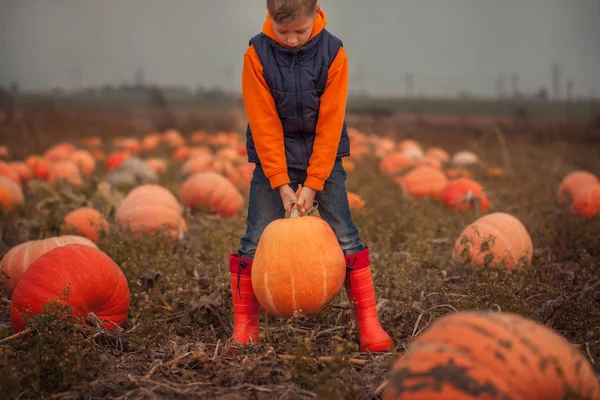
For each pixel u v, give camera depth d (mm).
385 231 6746
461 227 7402
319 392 3074
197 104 59656
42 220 7684
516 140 23422
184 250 6617
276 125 3715
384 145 18438
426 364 2629
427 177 10250
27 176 12367
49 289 4090
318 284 3568
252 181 3924
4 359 3406
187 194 8742
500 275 4621
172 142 21484
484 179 12750
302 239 3568
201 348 3836
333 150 3674
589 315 4207
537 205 9000
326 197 3848
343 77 3697
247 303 3896
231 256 3918
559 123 26500
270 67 3658
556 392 2596
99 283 4223
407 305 4434
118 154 14500
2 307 5141
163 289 5227
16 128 24359
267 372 3463
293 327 4180
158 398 3328
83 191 8422
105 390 3391
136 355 3969
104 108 47156
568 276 5426
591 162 15703
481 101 71688
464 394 2506
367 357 3766
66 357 3486
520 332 2691
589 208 8016
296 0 3350
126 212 7090
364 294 3896
